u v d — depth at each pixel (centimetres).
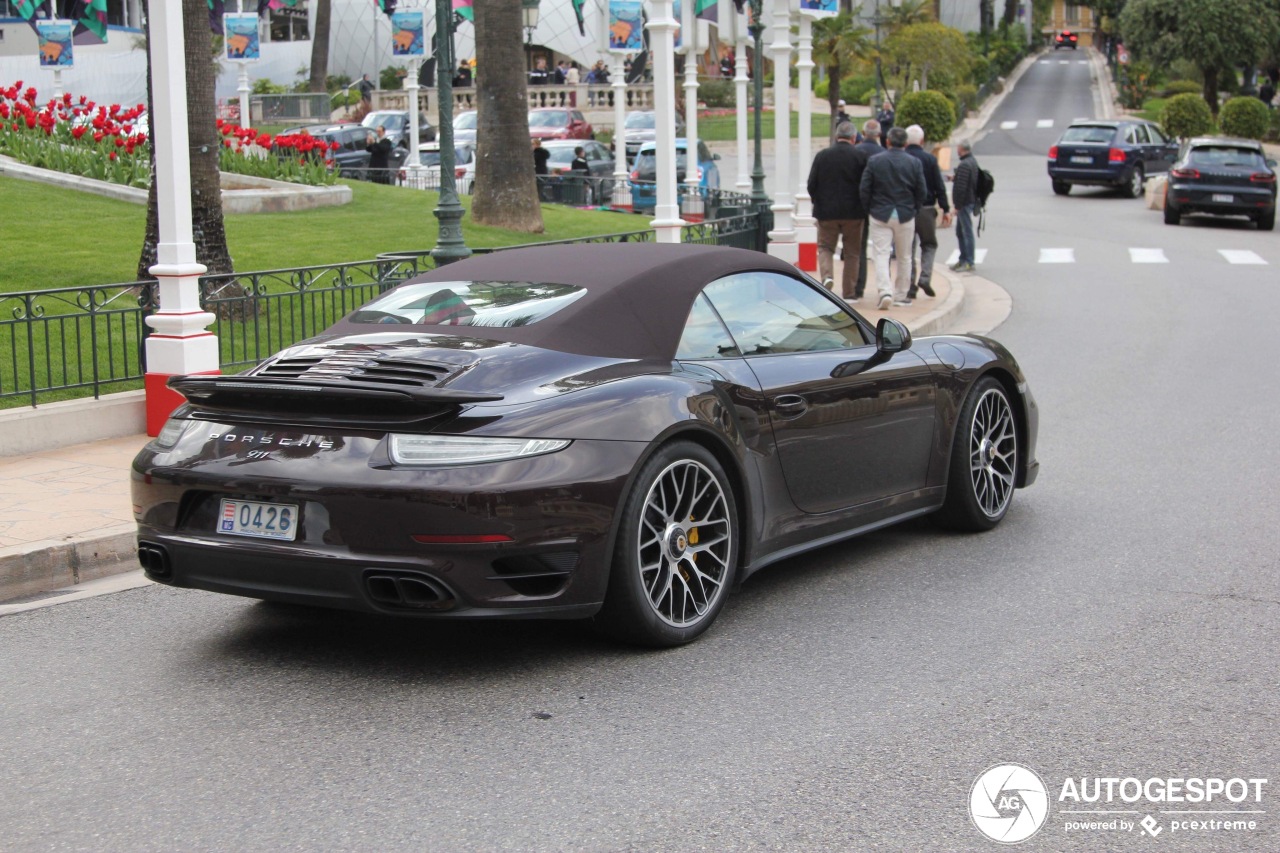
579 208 2748
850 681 478
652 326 529
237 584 479
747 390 540
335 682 484
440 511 442
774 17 1803
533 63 7656
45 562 617
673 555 503
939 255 2266
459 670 495
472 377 475
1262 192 2667
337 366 493
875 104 5262
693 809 376
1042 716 445
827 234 1581
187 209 898
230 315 982
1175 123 4794
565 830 363
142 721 449
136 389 964
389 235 1791
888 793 387
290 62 7156
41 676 496
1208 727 436
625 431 477
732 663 498
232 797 388
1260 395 1098
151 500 492
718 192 2478
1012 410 709
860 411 598
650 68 6231
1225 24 6412
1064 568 625
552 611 464
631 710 452
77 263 1398
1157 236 2547
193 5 1234
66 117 2166
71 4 3819
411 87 3092
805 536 577
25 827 371
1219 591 587
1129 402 1075
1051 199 3400
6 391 929
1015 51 10062
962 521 681
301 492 456
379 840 359
